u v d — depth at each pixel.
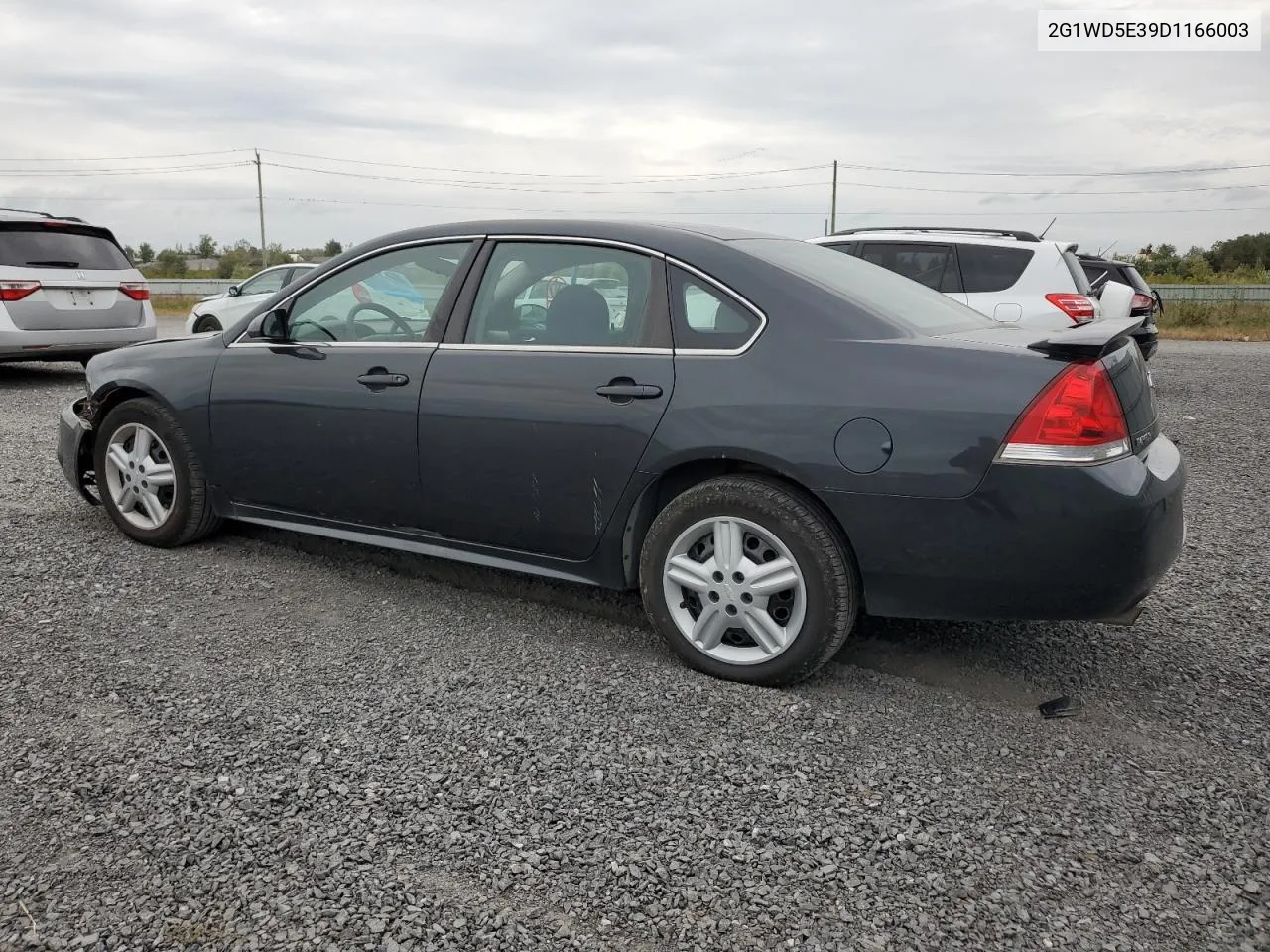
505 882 2.31
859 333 3.25
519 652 3.65
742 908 2.24
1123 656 3.69
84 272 10.70
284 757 2.84
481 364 3.78
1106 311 10.77
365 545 4.90
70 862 2.36
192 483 4.60
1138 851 2.47
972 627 3.96
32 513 5.36
